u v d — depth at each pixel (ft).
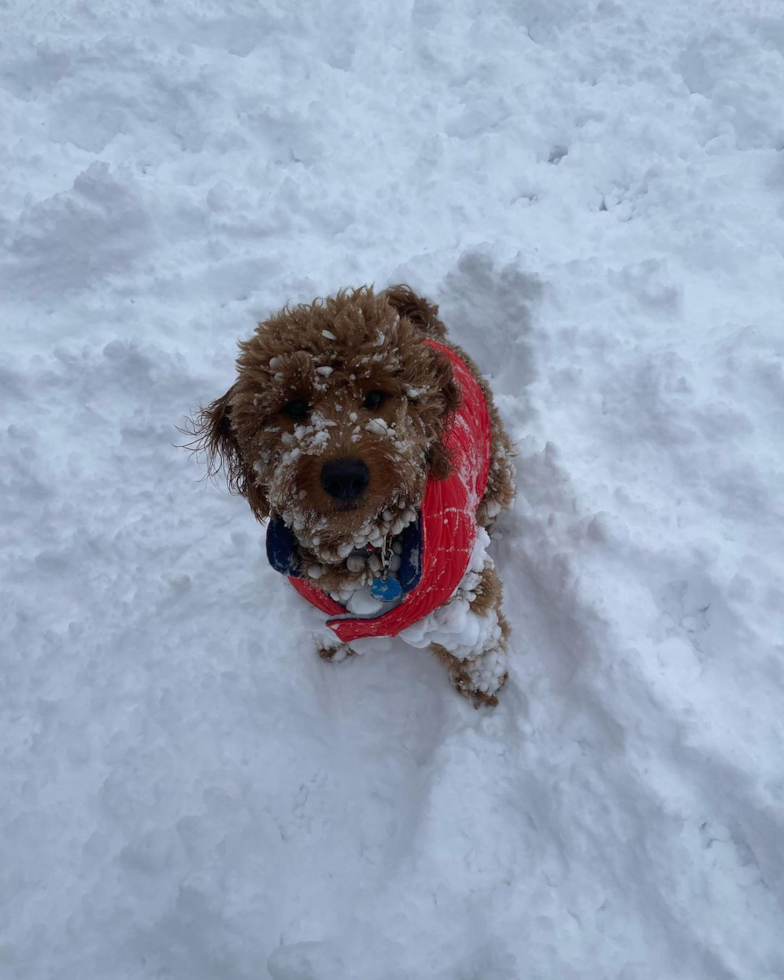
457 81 4.20
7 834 2.22
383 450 1.60
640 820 2.02
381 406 1.66
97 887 2.12
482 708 2.39
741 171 3.50
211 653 2.54
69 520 2.87
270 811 2.24
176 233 3.67
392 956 1.94
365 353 1.59
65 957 2.04
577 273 3.12
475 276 3.26
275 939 2.01
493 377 3.20
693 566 2.37
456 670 2.35
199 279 3.49
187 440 3.04
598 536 2.45
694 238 3.24
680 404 2.67
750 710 2.11
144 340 3.20
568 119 3.92
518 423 2.86
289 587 2.60
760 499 2.47
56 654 2.56
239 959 1.96
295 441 1.62
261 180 3.80
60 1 4.73
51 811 2.26
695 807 2.02
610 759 2.13
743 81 3.84
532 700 2.32
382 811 2.27
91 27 4.50
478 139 3.83
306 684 2.48
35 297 3.46
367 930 1.99
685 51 4.10
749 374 2.73
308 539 1.78
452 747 2.27
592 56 4.16
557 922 1.94
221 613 2.63
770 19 4.11
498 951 1.89
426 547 1.81
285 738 2.38
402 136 3.96
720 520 2.50
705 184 3.44
